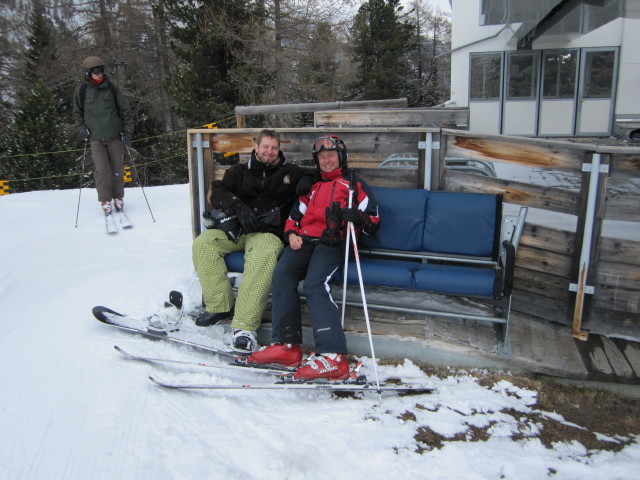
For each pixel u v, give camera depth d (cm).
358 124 634
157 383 250
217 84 1548
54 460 199
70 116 2003
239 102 1603
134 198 739
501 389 272
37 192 773
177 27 1609
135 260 446
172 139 1642
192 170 382
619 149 285
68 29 2038
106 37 2006
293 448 216
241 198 326
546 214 528
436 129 331
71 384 247
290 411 246
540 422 248
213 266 308
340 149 301
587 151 295
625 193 292
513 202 325
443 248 311
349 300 327
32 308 332
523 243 325
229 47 1574
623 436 241
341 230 292
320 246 292
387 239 319
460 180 336
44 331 300
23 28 2127
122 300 340
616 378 269
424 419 243
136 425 221
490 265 312
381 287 320
